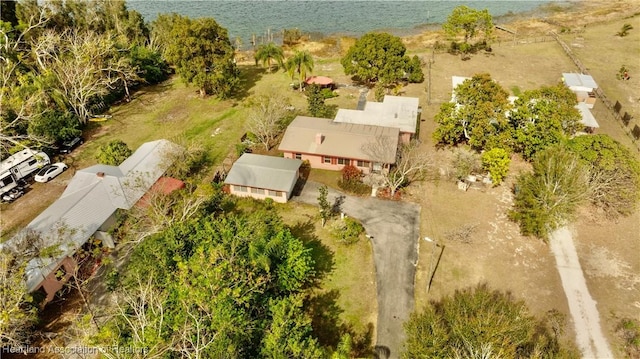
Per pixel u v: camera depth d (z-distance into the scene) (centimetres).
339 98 6931
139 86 7669
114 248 3959
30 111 5294
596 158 4169
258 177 4575
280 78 7769
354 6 13088
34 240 3375
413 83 7481
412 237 4066
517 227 4162
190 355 2306
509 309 2748
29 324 3025
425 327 2614
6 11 7388
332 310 3359
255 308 2914
